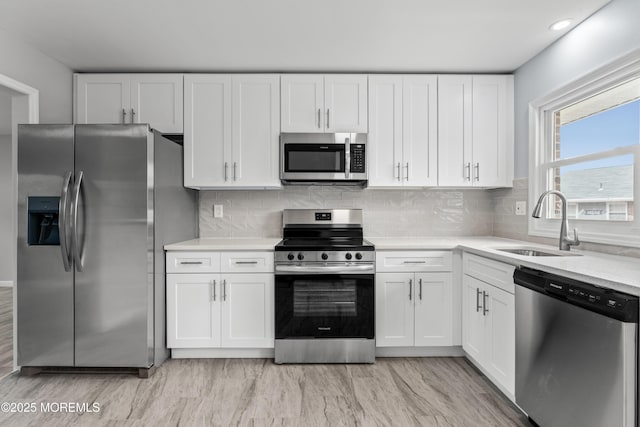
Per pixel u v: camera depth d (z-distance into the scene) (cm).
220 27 238
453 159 304
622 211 209
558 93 251
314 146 296
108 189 239
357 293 265
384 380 239
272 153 299
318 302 265
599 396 137
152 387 229
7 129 514
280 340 265
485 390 226
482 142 305
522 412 201
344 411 202
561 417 157
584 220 234
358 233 329
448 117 304
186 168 297
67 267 235
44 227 246
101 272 240
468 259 259
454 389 227
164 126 298
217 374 248
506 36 249
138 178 240
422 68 302
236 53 275
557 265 170
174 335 268
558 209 267
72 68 299
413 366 261
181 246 264
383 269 271
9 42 244
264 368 257
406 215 339
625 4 196
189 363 266
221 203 335
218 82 298
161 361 262
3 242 555
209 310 270
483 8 216
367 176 297
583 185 240
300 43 260
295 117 300
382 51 272
